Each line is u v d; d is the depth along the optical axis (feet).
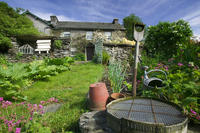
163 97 7.81
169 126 3.87
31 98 10.54
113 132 4.77
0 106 8.21
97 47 35.53
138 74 15.23
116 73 12.40
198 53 11.54
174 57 14.51
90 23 63.21
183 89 6.94
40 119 6.50
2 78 12.72
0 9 45.24
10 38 37.83
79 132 6.09
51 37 39.52
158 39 33.17
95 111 6.72
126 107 5.61
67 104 9.07
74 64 30.81
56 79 17.11
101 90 7.46
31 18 55.57
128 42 42.98
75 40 52.44
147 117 4.65
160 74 10.53
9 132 5.52
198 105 6.42
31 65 18.47
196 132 5.49
